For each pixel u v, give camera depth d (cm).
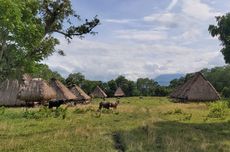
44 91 5041
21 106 4972
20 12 1742
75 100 6981
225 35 5606
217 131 2061
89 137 1664
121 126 2161
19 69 2011
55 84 6081
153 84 18238
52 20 2455
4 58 1956
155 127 2138
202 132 1986
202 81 6050
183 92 6156
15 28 1805
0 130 1959
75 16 2580
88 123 2375
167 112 3528
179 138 1702
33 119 2700
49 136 1702
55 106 3972
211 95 5966
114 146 1500
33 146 1438
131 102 7306
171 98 7775
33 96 4947
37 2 2039
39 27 2061
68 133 1778
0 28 1767
